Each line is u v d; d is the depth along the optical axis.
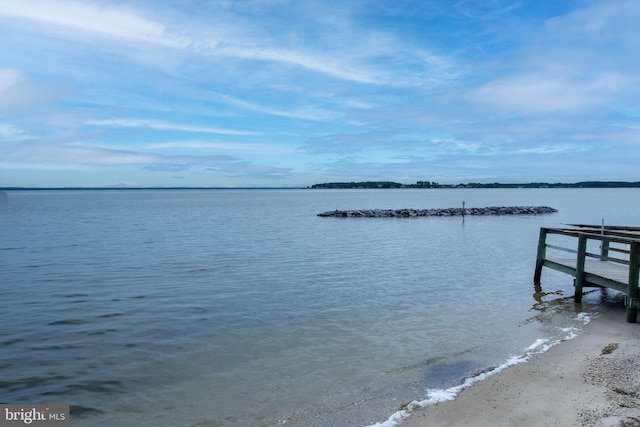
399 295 14.82
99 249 26.17
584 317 12.07
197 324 11.59
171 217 57.12
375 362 8.97
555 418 6.30
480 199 134.00
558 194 184.00
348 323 11.68
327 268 19.92
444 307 13.30
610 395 6.96
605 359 8.58
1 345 9.97
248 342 10.26
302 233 36.47
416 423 6.36
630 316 11.36
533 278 17.77
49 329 11.10
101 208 82.56
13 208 81.50
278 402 7.28
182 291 15.29
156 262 21.44
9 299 14.08
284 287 15.99
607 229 18.03
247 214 64.38
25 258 22.62
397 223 48.00
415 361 8.98
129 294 14.82
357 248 26.98
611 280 12.32
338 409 6.96
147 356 9.41
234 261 21.83
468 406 6.81
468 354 9.30
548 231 16.36
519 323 11.61
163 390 7.82
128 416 6.94
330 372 8.50
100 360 9.18
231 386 7.94
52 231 37.53
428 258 23.06
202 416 6.88
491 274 18.67
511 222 49.25
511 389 7.36
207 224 45.81
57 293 14.92
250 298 14.35
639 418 6.15
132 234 35.16
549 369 8.20
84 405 7.31
